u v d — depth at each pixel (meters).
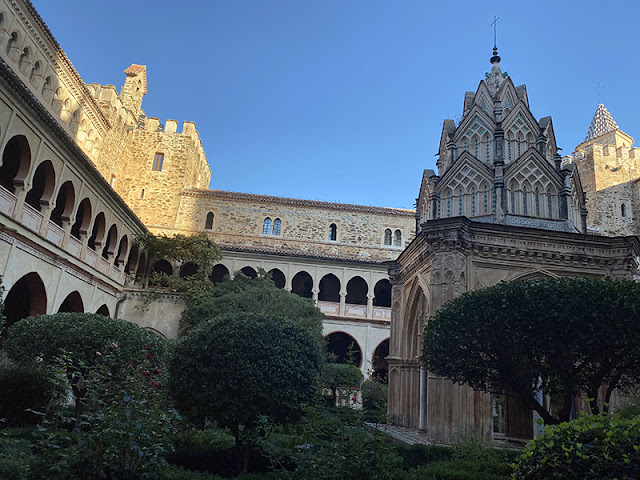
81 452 6.54
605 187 44.31
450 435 14.16
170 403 10.70
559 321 10.35
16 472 7.12
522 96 20.47
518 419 18.48
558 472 5.68
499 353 11.32
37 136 19.00
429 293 17.19
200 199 38.59
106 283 26.97
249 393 10.23
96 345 13.48
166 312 29.36
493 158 19.14
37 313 20.45
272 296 27.45
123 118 39.12
